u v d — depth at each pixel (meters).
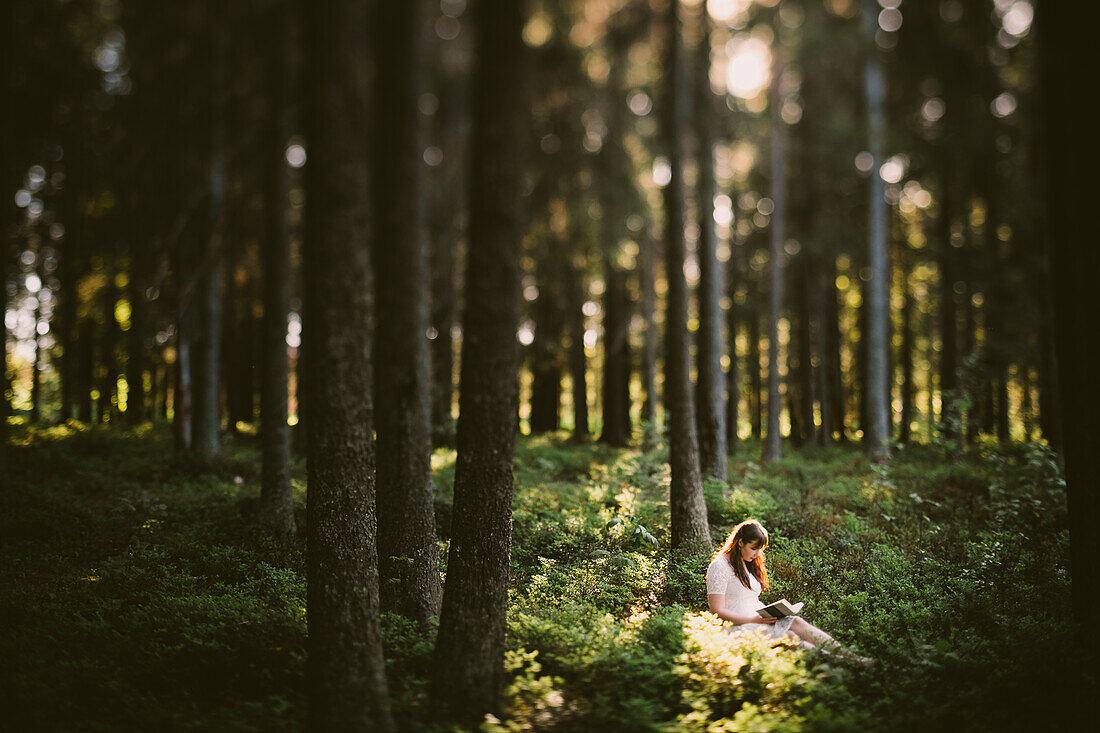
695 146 20.06
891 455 16.17
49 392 26.30
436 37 22.94
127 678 5.87
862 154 21.09
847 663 5.93
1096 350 6.01
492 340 5.73
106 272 21.47
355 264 5.45
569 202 21.67
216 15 18.83
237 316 23.30
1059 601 7.02
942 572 8.05
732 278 24.66
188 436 16.97
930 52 20.92
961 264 18.89
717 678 5.48
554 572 8.13
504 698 5.20
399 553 7.35
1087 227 6.05
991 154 19.62
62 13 18.58
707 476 12.44
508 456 5.75
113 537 10.28
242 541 9.73
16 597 7.67
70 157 20.64
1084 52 6.02
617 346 23.08
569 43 21.77
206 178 19.20
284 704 5.16
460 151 23.00
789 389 23.67
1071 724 4.95
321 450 5.38
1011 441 17.23
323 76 5.30
